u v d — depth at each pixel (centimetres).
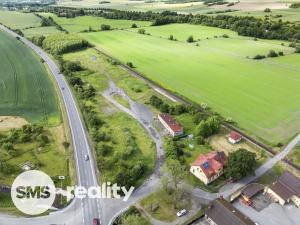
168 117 13300
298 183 9338
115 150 11481
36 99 15900
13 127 13050
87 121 13662
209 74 18812
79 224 8456
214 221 8238
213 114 13925
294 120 13425
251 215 8744
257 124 13200
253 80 17825
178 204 9056
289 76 18400
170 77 18438
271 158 11056
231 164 9919
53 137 12362
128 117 13912
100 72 19562
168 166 10594
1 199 9194
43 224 8444
